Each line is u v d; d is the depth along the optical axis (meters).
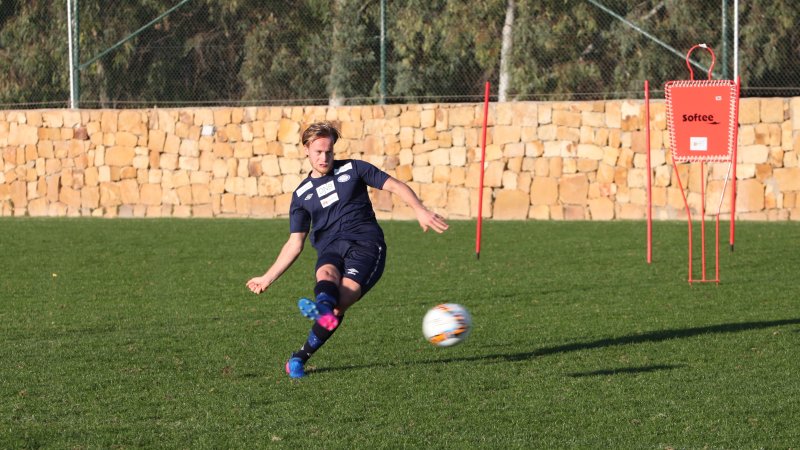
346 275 9.54
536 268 18.09
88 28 29.44
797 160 24.73
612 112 25.86
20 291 16.00
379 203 27.34
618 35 27.75
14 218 28.61
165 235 23.83
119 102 29.39
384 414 8.72
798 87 26.09
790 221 24.52
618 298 14.93
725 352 11.10
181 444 7.90
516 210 26.56
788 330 12.27
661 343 11.63
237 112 28.25
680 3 27.33
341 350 11.42
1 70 30.81
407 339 12.04
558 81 28.03
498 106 26.56
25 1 30.55
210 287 16.36
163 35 29.48
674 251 19.95
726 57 25.42
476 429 8.27
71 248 21.50
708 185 25.28
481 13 28.36
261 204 28.16
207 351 11.39
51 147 29.48
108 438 8.04
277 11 29.11
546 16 28.03
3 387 9.70
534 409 8.85
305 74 29.16
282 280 17.12
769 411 8.73
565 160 26.22
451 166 26.89
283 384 9.80
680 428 8.27
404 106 27.14
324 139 9.84
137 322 13.28
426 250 20.73
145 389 9.62
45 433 8.15
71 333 12.52
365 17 28.44
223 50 29.31
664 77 27.67
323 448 7.79
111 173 29.11
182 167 28.69
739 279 16.52
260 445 7.86
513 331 12.51
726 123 16.61
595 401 9.11
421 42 28.17
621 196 25.89
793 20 26.39
